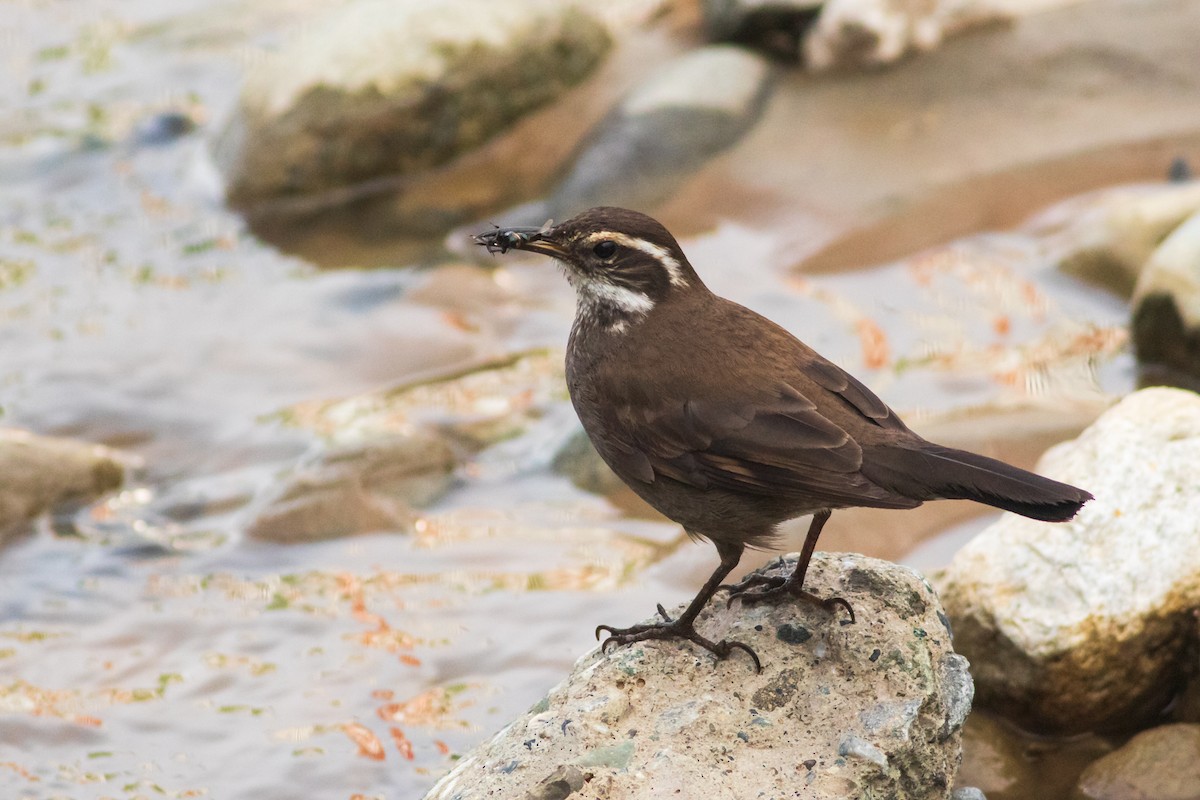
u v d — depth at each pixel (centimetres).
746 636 840
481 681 1077
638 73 1909
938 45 1877
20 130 1980
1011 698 966
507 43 1834
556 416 1409
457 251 1694
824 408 822
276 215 1791
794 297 1539
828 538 1163
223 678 1096
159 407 1452
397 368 1495
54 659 1123
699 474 834
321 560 1227
